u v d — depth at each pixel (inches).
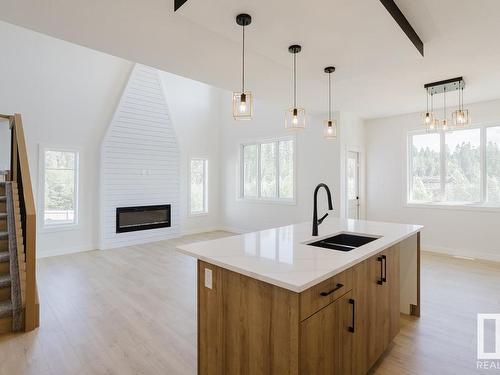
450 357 87.6
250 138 278.2
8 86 184.1
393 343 95.2
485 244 189.5
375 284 79.6
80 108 213.8
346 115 220.2
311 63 106.0
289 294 53.4
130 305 123.1
